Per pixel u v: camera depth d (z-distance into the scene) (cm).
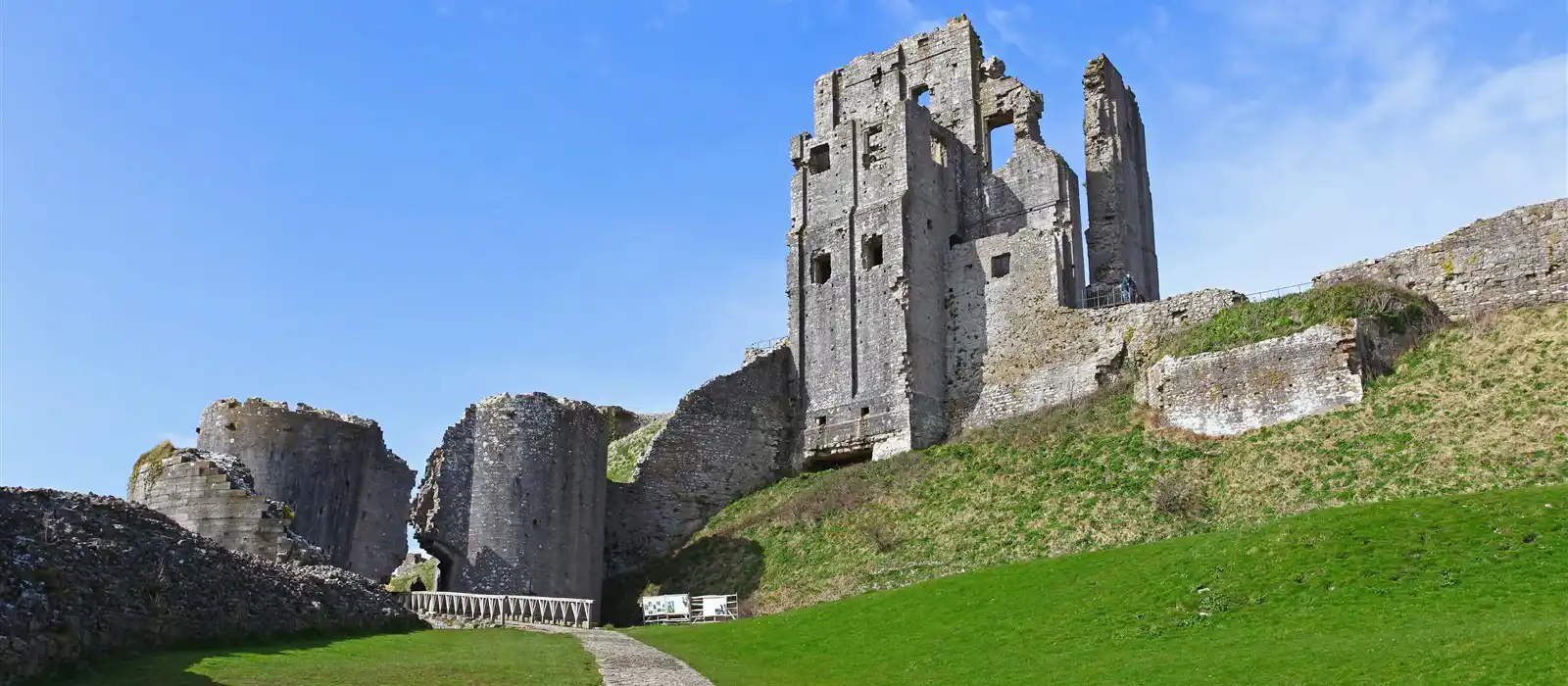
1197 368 4428
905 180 5716
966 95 6209
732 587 4622
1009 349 5444
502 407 4638
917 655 2848
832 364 5716
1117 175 5988
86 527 2380
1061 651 2650
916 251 5650
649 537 5294
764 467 5681
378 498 4225
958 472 4769
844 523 4738
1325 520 2959
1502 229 4294
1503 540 2659
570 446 4716
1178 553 3106
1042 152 5853
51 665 2016
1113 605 2872
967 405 5475
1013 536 4147
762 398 5762
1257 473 3931
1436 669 2030
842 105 6531
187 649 2439
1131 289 5575
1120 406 4741
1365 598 2562
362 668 2417
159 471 3431
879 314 5597
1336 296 4309
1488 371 3888
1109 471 4316
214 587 2605
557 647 3073
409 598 4066
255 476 3950
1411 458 3650
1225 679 2191
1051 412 4981
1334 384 4084
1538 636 2083
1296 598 2645
